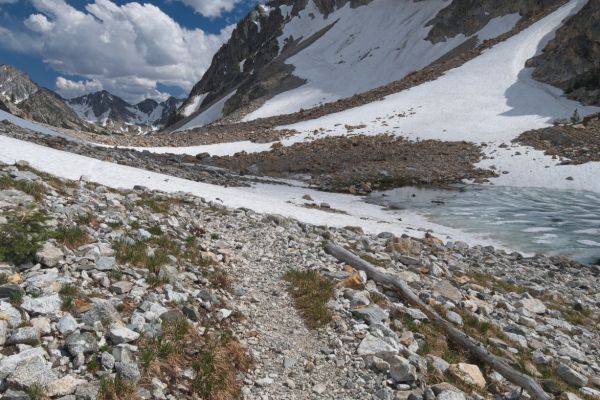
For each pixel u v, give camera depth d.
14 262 8.36
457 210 32.72
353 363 8.66
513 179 44.31
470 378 9.05
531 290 16.83
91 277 8.73
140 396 6.07
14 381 5.40
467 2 137.12
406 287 12.52
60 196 13.20
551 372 10.57
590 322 14.75
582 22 81.31
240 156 57.81
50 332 6.61
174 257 11.18
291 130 72.44
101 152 33.88
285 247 15.23
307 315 10.31
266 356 8.51
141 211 14.77
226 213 18.23
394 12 168.25
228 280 11.31
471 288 15.29
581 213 32.03
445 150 54.41
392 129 65.44
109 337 6.92
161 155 52.84
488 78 82.19
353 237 19.27
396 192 39.44
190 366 7.21
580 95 68.75
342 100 97.25
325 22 194.00
